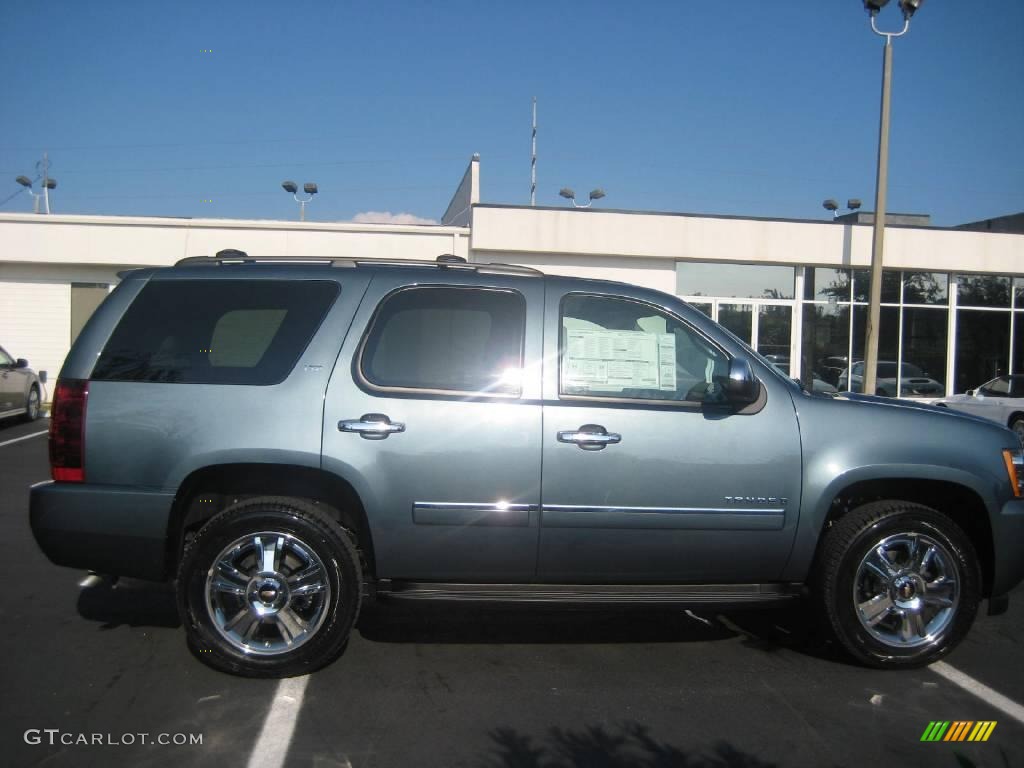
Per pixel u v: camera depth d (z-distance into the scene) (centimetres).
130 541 411
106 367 423
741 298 1992
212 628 410
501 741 360
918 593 439
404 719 379
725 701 404
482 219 1858
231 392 414
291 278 439
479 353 428
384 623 506
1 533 710
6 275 1894
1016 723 384
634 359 434
